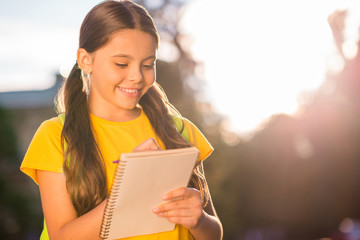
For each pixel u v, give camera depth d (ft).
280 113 103.04
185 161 5.41
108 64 5.68
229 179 84.48
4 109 68.28
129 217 5.46
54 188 5.74
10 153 66.69
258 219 97.50
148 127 6.46
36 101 91.40
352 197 94.94
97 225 5.38
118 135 6.14
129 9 5.74
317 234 96.99
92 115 6.15
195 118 67.31
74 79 6.21
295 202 99.86
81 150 5.72
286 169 100.63
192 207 5.65
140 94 5.91
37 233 66.44
